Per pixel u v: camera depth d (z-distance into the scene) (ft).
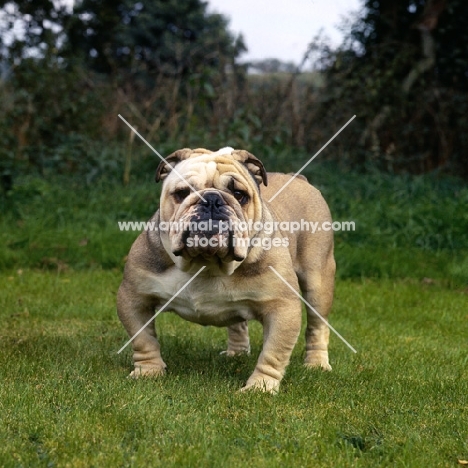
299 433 8.29
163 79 24.21
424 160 23.27
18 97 21.62
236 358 10.69
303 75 24.23
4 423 8.30
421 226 17.43
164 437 8.12
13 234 16.62
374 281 15.34
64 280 14.43
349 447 8.13
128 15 37.70
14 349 10.57
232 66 23.40
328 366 10.58
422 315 13.21
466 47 24.03
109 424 8.31
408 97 23.43
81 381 9.38
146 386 9.19
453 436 8.44
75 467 7.66
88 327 11.93
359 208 18.29
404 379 10.00
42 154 21.02
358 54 24.27
